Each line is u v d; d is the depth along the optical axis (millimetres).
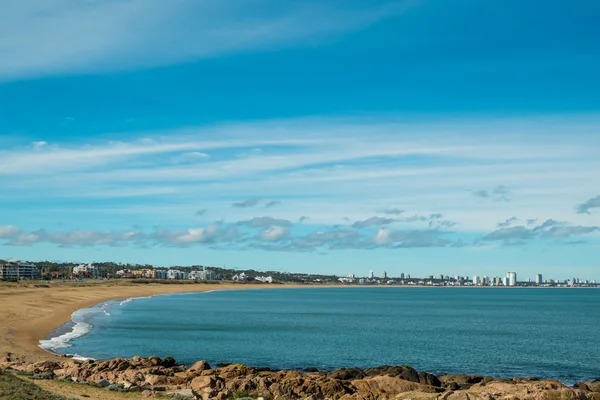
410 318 139125
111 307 152125
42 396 28812
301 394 37969
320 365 64125
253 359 66688
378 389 39469
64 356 60312
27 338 72812
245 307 176625
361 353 73562
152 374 44281
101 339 79812
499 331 106125
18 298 137250
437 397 34000
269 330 100500
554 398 33312
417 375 47188
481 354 74562
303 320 126000
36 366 46969
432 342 86688
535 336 97438
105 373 45219
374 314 152875
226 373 44875
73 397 31672
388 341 87062
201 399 36094
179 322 112875
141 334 88062
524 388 36594
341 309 174875
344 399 36500
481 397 33562
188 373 45719
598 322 130875
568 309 191250
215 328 102000
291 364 64000
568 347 82562
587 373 61875
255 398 36750
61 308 127750
